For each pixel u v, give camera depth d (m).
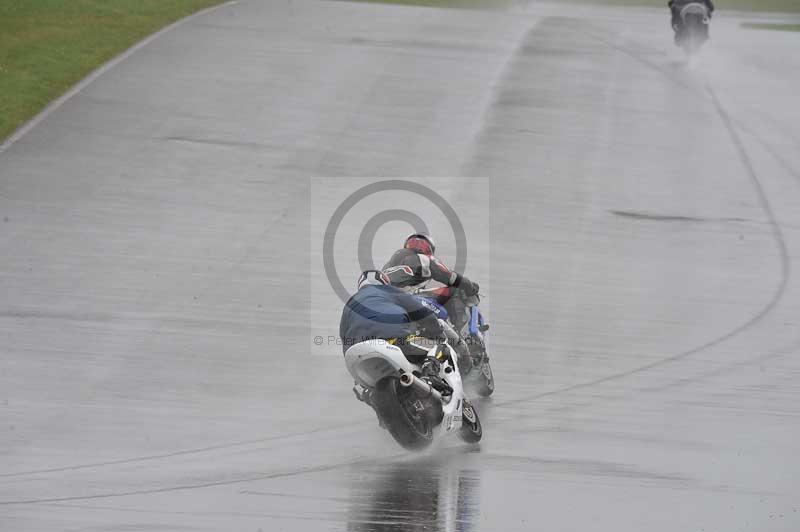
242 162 60.12
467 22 111.62
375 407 27.45
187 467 25.94
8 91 71.56
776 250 50.19
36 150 60.59
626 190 58.88
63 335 36.44
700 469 26.25
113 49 86.69
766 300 43.25
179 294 41.28
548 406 31.62
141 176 56.94
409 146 64.81
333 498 23.67
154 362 34.44
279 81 79.00
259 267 44.81
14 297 39.97
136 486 24.45
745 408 31.53
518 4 155.62
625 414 30.88
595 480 25.23
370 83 79.88
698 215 55.28
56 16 97.31
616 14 147.62
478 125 70.38
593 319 40.31
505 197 56.38
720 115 77.00
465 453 27.44
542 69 88.56
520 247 49.03
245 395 32.09
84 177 56.34
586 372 34.81
